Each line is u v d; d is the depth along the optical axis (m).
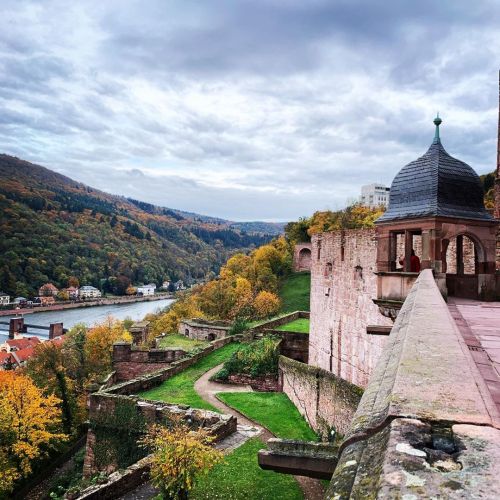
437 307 6.54
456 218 16.11
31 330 153.62
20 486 39.41
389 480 2.02
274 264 108.19
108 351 61.88
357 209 103.25
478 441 2.33
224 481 18.67
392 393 3.08
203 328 58.00
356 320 27.38
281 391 31.16
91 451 26.97
